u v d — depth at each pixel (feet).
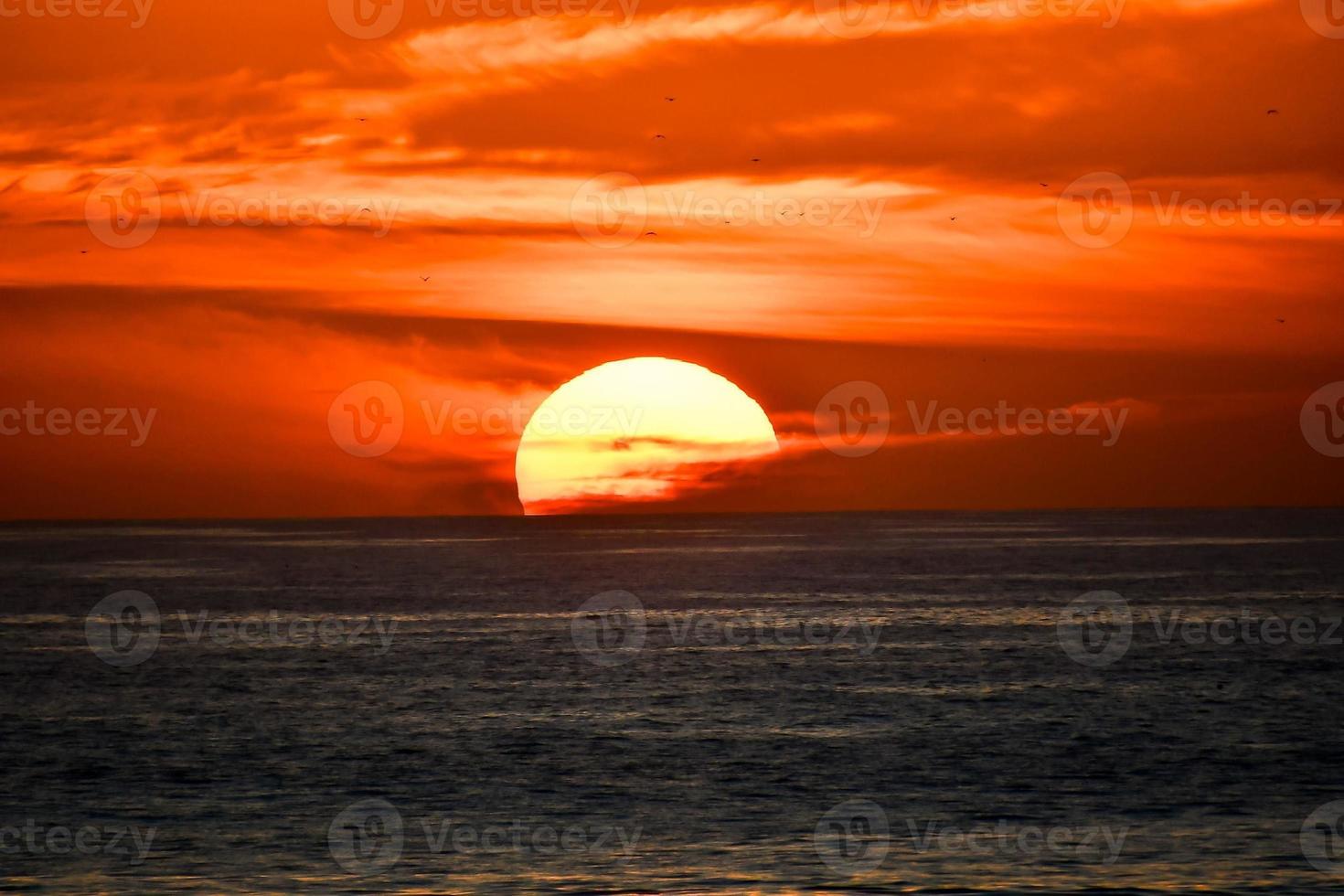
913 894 211.61
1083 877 218.79
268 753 311.27
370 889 214.69
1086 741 322.14
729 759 303.07
